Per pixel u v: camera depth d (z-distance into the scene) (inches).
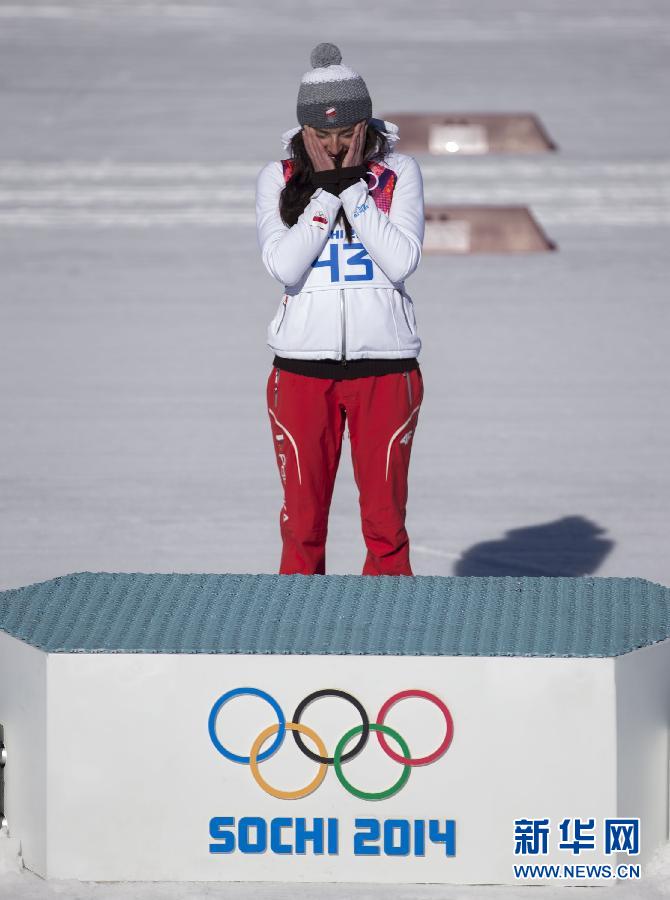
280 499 972.6
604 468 1047.0
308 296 603.8
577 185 2134.6
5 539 888.3
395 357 606.5
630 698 483.2
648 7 3678.6
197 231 1903.3
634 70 2928.2
